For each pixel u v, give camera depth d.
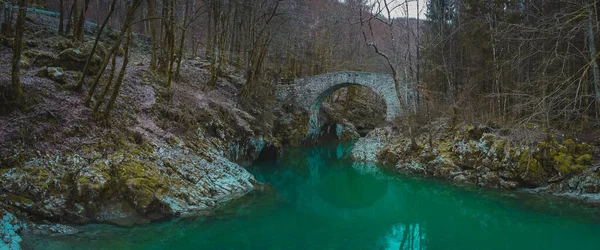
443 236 11.15
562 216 11.66
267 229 10.54
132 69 17.22
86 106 11.82
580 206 12.33
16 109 9.93
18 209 8.08
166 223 9.71
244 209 11.73
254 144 20.80
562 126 16.45
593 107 16.66
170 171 11.69
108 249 7.87
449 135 19.36
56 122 10.47
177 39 26.08
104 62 11.60
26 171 8.82
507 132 16.50
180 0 23.67
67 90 12.09
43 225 8.22
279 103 32.88
